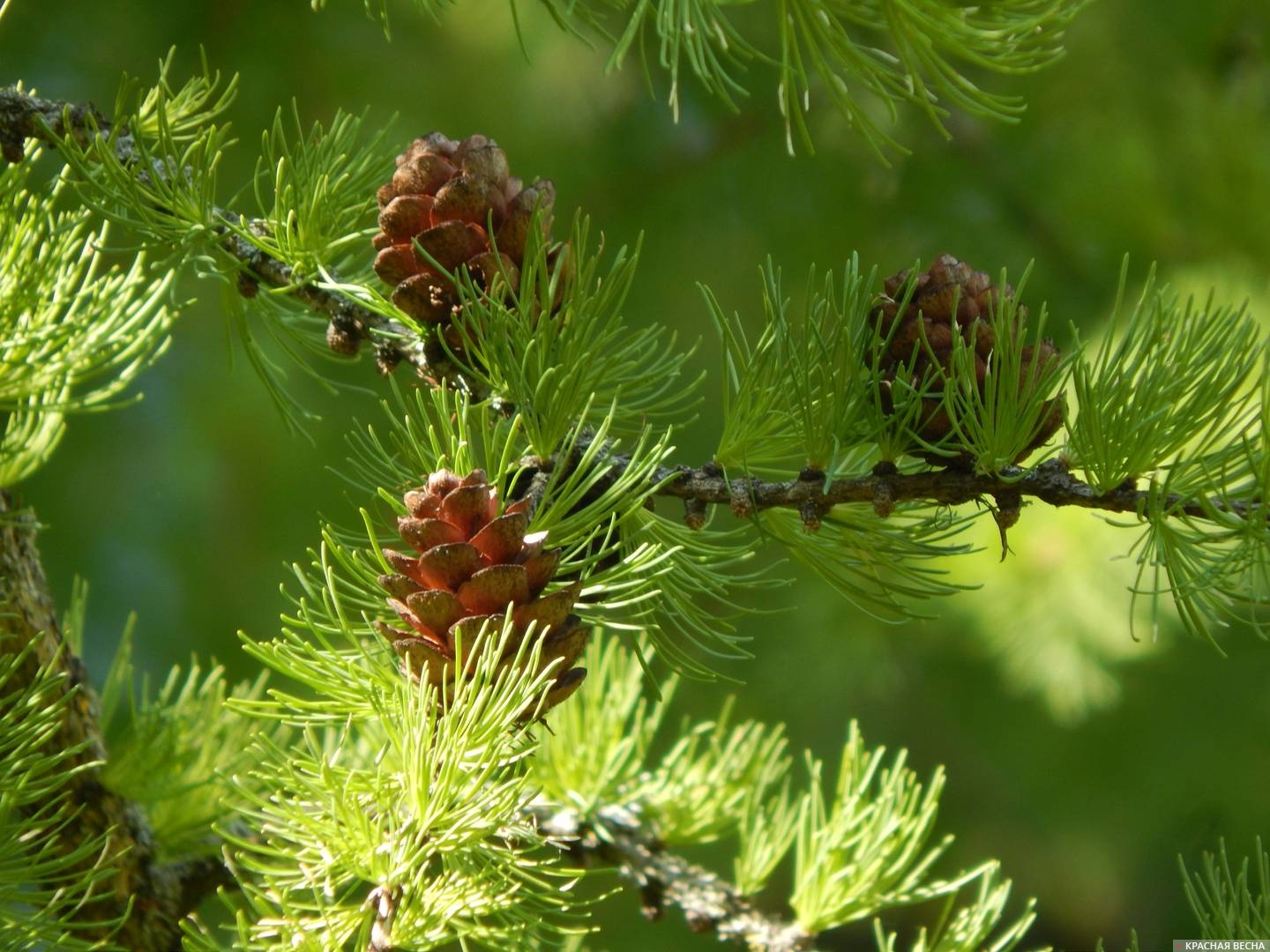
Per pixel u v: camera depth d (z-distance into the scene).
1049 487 0.65
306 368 0.70
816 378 0.67
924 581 0.67
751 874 0.72
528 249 0.66
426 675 0.64
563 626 0.64
